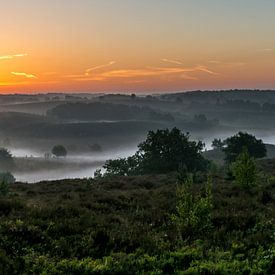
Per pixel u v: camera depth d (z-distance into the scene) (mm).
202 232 11828
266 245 10500
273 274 8812
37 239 10398
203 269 8805
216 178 33438
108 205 16672
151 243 10516
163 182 31953
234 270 8836
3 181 21641
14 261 8812
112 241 10500
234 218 13266
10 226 10867
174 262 9328
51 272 8500
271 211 15047
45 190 24859
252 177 22359
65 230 11328
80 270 8648
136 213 14602
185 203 12336
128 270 8836
